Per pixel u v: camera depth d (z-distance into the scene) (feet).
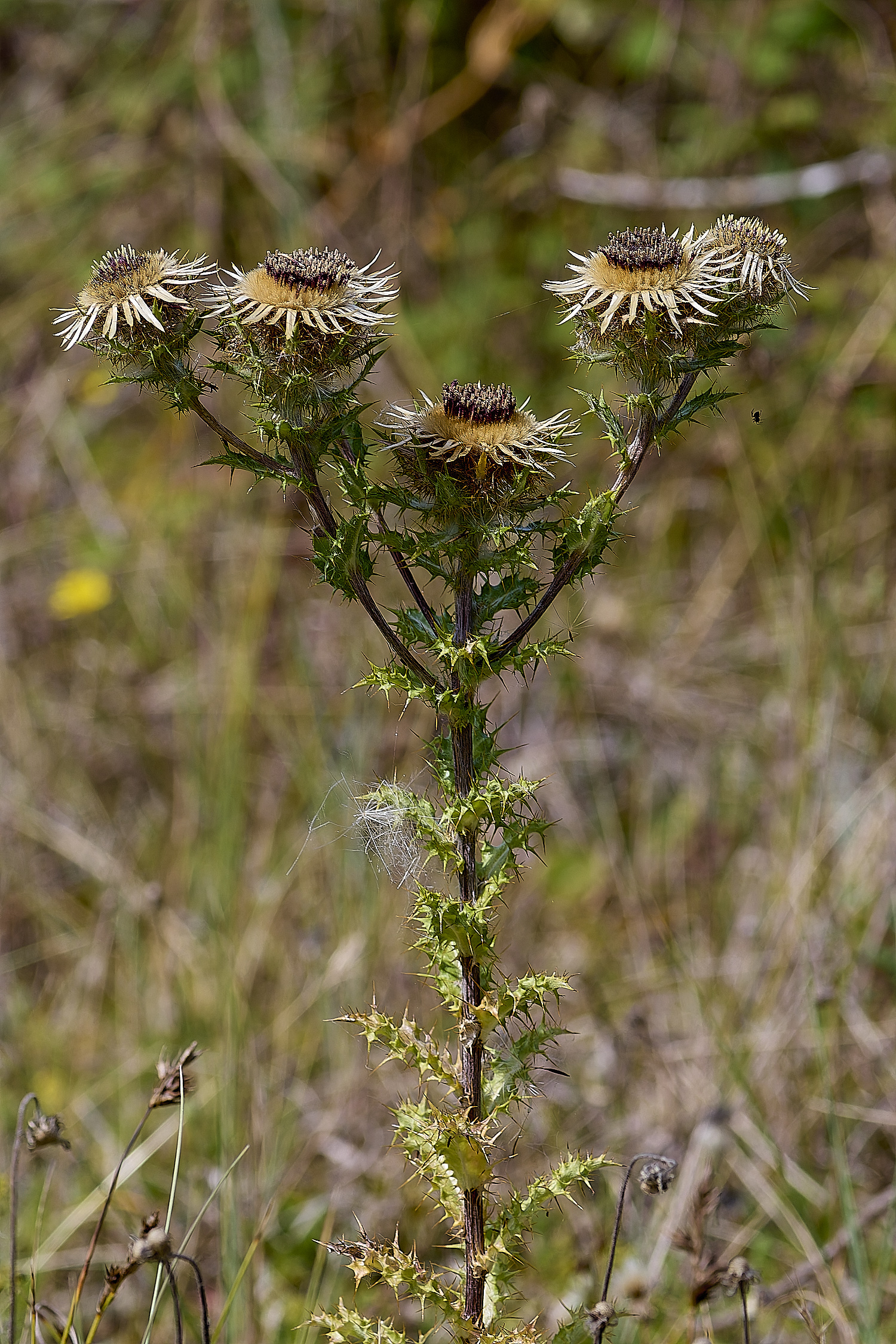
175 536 24.25
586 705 22.24
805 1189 14.14
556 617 22.99
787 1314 12.86
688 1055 16.07
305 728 20.47
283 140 27.37
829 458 24.52
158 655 23.22
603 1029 16.65
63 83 29.84
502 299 26.96
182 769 20.68
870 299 25.81
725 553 24.40
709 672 22.97
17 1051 16.94
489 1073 8.79
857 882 17.47
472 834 8.61
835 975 15.80
